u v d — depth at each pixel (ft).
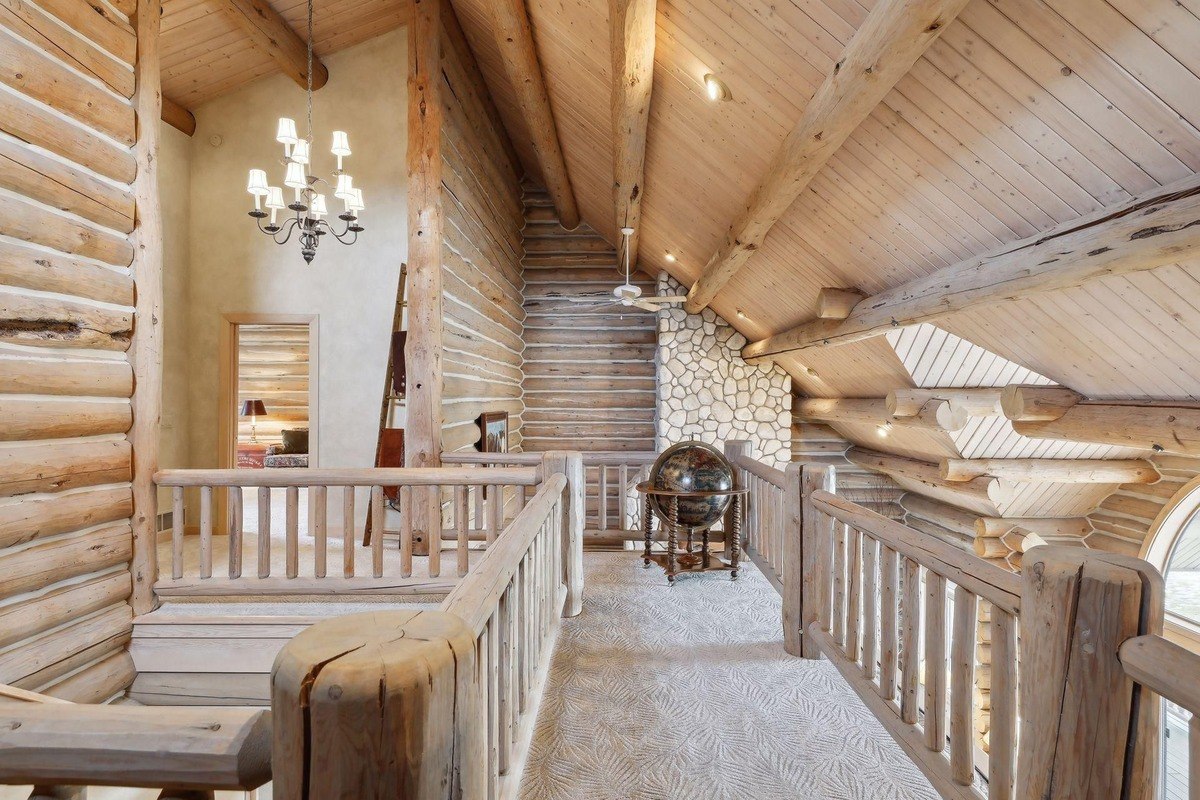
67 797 2.52
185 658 10.91
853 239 12.12
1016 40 6.38
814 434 29.78
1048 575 4.08
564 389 29.22
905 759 7.05
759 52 8.89
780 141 10.55
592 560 15.65
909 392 17.11
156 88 11.02
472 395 19.71
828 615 9.70
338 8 17.07
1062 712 3.95
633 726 7.74
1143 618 3.71
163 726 2.33
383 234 18.71
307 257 13.96
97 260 9.96
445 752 2.32
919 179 9.18
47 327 9.03
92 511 9.93
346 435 18.51
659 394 27.04
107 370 10.17
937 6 5.74
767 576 13.87
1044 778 4.07
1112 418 11.89
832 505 9.16
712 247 18.75
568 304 29.22
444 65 16.31
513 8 12.63
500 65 18.79
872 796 6.41
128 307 10.65
